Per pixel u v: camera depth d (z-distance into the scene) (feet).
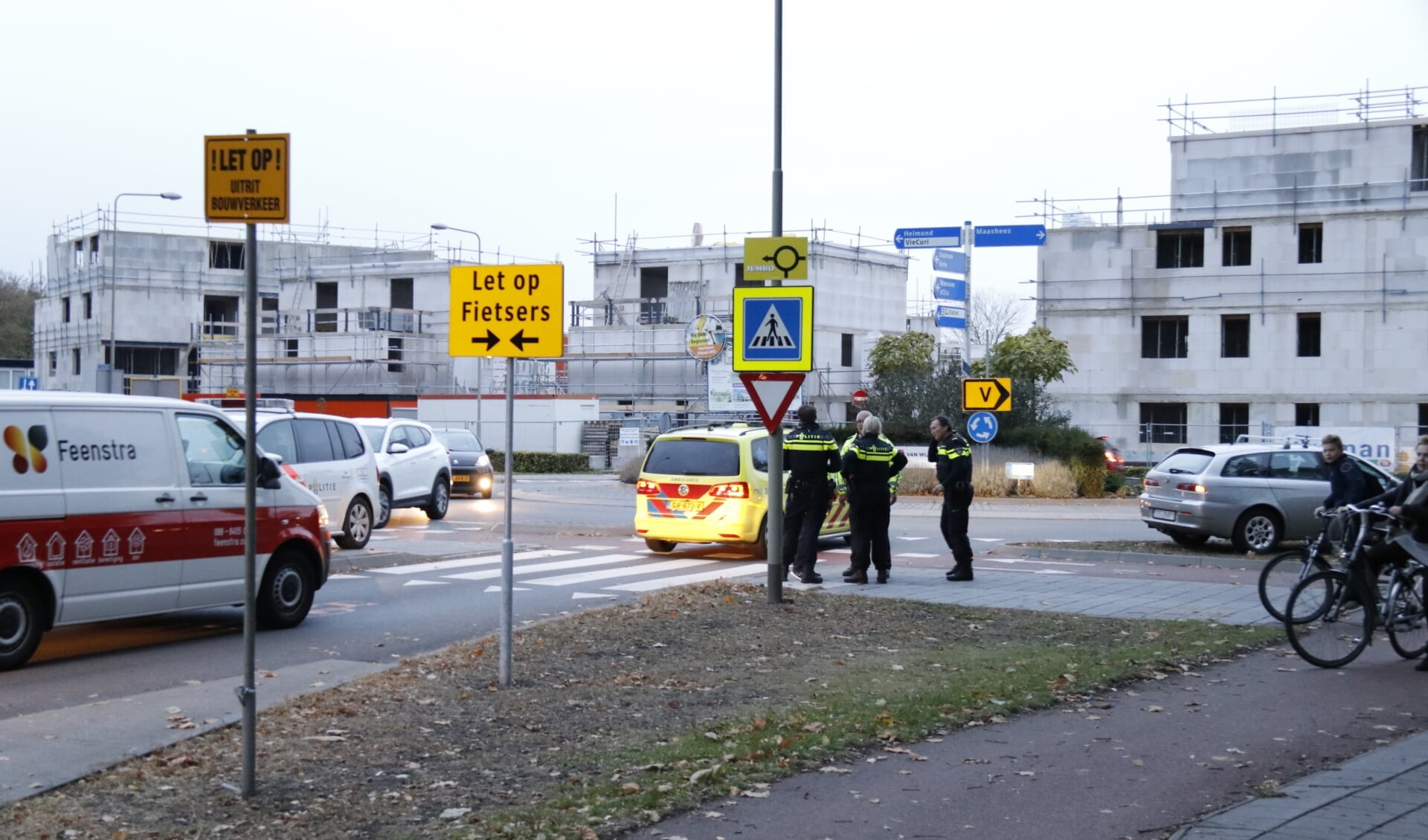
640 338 199.52
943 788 21.61
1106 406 170.40
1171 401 167.84
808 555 49.39
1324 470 64.90
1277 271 162.91
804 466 49.57
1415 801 20.29
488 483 111.55
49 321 248.93
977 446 115.03
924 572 55.11
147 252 231.91
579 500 112.88
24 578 32.30
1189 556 60.90
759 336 41.88
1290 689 30.17
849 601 43.06
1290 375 162.40
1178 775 22.61
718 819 19.67
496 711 26.32
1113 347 170.40
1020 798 21.11
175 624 39.88
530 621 39.93
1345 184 160.25
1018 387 123.44
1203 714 27.37
